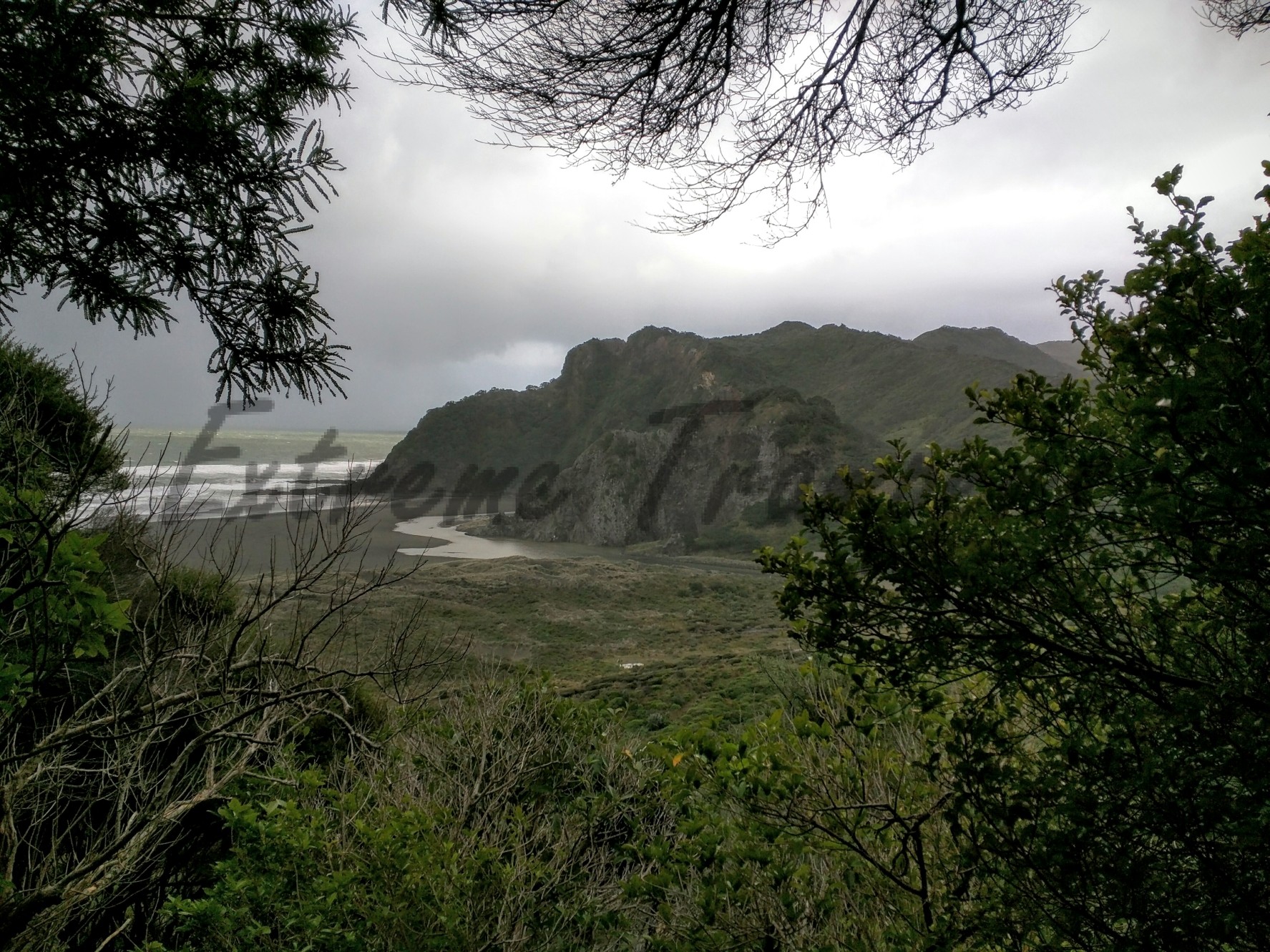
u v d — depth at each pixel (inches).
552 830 154.4
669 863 106.7
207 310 92.0
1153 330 42.7
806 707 105.3
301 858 120.3
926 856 86.7
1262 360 39.2
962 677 59.1
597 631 1957.4
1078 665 53.7
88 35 69.5
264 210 88.4
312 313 95.2
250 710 84.4
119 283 86.7
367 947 118.0
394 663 108.8
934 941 63.7
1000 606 54.6
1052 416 52.8
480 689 183.3
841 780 89.7
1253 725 42.2
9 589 63.4
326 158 89.1
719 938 93.6
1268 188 45.4
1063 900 50.4
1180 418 40.6
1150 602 54.1
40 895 77.2
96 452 70.1
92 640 69.8
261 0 87.0
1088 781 50.6
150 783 105.6
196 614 96.2
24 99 68.2
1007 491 53.5
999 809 54.8
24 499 66.7
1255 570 41.6
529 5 92.7
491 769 165.0
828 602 61.2
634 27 96.7
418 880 118.0
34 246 81.9
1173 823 44.7
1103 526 50.3
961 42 96.3
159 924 122.0
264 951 113.4
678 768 103.0
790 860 100.4
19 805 97.3
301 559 96.2
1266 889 42.2
